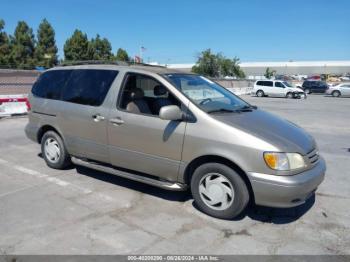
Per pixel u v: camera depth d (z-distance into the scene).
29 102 5.85
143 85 4.45
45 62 46.19
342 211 4.21
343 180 5.43
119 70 4.69
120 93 4.54
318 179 3.76
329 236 3.57
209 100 4.36
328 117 14.12
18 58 44.75
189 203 4.32
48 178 5.20
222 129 3.71
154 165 4.23
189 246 3.31
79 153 5.11
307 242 3.44
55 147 5.54
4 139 8.09
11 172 5.49
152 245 3.31
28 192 4.62
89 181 5.08
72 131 5.09
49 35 46.97
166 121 4.06
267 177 3.48
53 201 4.32
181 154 3.96
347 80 68.38
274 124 4.14
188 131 3.88
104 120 4.61
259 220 3.91
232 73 59.38
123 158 4.52
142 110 4.34
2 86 20.23
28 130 5.88
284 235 3.57
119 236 3.47
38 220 3.78
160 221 3.82
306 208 4.28
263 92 31.25
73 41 46.09
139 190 4.75
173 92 4.12
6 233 3.47
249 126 3.79
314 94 37.94
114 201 4.35
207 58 56.19
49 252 3.15
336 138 9.13
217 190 3.84
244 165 3.56
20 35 45.91
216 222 3.83
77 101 5.04
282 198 3.48
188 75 4.84
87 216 3.91
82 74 5.13
